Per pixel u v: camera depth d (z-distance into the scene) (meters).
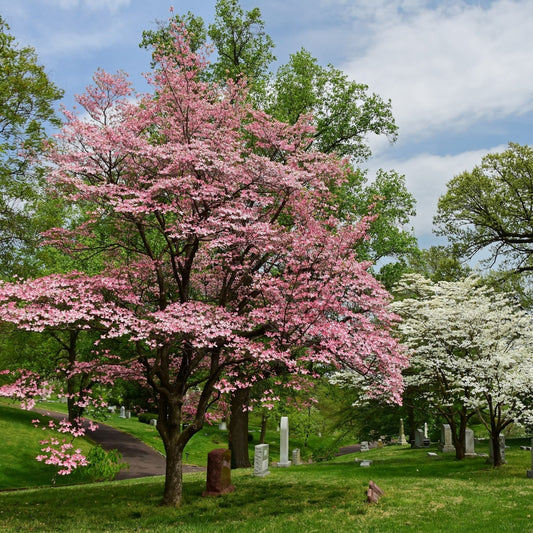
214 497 14.38
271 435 49.31
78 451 11.67
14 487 21.38
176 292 16.55
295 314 12.79
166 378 14.07
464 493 13.68
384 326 14.36
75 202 13.75
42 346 27.91
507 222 32.31
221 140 13.83
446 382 20.80
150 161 13.59
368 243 23.16
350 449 44.28
